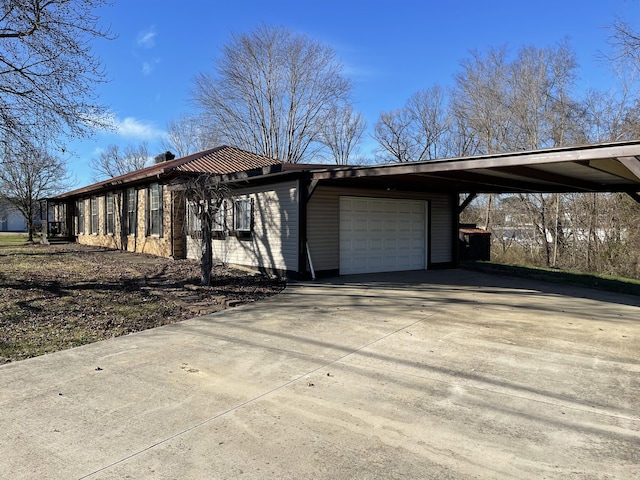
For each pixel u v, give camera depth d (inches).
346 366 178.9
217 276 436.1
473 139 1029.8
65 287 358.3
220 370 174.1
